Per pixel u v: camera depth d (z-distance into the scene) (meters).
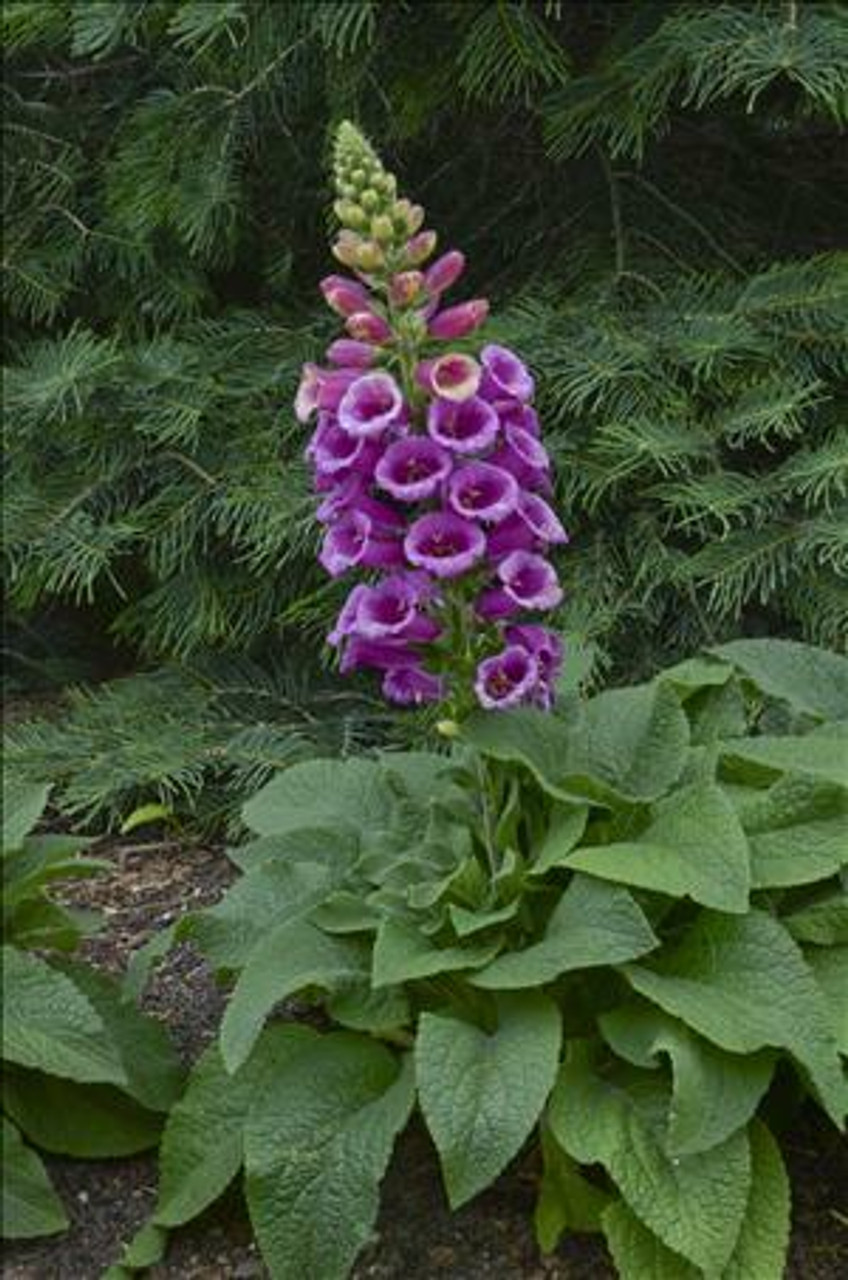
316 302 3.04
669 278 2.76
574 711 2.05
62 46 3.13
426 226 3.03
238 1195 1.96
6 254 2.95
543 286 2.80
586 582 2.58
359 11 2.59
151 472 2.80
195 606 2.78
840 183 2.96
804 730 2.16
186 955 2.29
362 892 1.98
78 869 1.99
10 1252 1.92
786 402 2.48
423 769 2.11
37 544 2.71
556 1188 1.90
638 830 1.94
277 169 2.96
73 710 2.94
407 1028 1.98
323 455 1.82
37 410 2.71
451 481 1.80
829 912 1.95
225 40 2.76
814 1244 1.91
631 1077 1.90
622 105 2.63
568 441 2.60
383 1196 1.96
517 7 2.62
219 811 2.61
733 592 2.50
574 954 1.83
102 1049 1.86
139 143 2.80
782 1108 2.00
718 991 1.86
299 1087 1.89
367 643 1.87
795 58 2.43
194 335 2.88
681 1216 1.80
